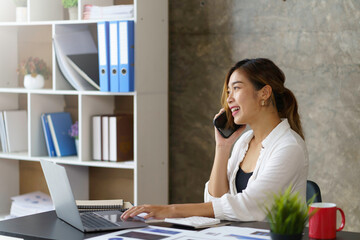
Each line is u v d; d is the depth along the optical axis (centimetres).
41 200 415
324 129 346
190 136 388
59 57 374
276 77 244
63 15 419
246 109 243
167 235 189
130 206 249
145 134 366
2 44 427
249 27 362
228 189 259
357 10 330
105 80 360
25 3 409
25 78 404
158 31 370
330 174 346
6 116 419
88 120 385
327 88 343
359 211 338
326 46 341
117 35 352
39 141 405
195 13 379
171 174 396
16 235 200
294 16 348
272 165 229
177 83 388
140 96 359
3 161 441
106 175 417
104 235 193
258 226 203
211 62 377
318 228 180
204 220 207
